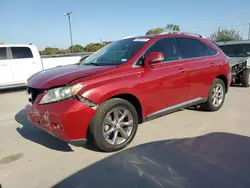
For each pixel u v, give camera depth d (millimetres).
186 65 4207
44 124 3068
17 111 5820
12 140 3861
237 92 7441
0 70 8930
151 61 3520
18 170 2912
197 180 2553
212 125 4246
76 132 2936
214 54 4984
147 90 3562
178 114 4945
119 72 3311
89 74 3131
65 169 2887
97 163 2990
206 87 4715
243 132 3885
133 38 4227
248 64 8453
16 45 9375
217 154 3125
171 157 3072
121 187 2475
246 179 2557
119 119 3328
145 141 3609
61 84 2963
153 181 2555
